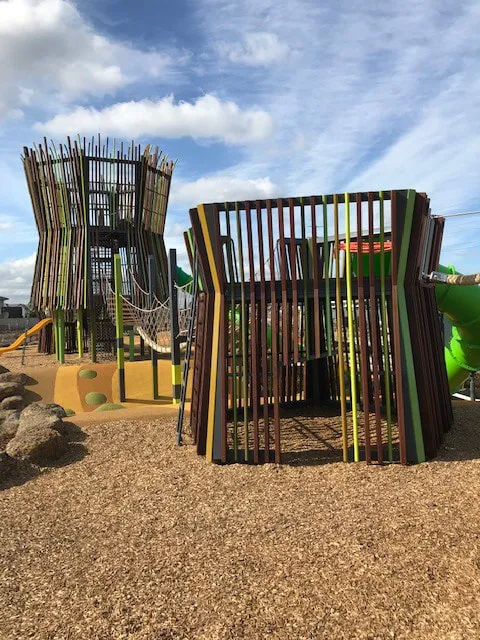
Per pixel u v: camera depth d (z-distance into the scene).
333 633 2.85
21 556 4.05
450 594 3.13
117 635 2.94
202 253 6.33
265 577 3.48
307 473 5.73
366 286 6.06
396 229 5.73
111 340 22.67
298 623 2.96
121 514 4.85
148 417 8.51
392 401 8.72
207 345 6.52
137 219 21.88
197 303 7.38
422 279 6.39
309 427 7.92
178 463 6.32
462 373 11.20
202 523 4.50
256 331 6.17
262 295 6.11
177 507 4.93
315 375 9.55
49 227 21.11
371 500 4.79
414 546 3.78
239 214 6.10
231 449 6.63
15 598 3.41
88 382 15.73
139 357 20.98
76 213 20.41
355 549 3.79
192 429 7.43
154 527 4.48
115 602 3.29
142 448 6.99
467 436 6.88
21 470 6.29
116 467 6.30
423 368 5.93
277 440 6.11
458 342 10.86
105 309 20.66
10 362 20.41
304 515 4.52
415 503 4.63
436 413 6.51
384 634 2.82
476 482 5.09
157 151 22.30
